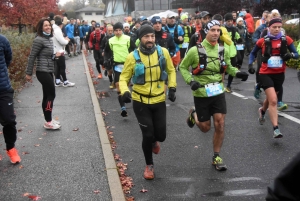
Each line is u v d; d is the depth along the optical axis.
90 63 18.44
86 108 8.33
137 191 4.30
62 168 4.93
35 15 17.84
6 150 5.41
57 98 9.48
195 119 5.09
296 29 17.05
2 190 4.31
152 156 4.93
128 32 11.16
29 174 4.75
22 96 9.69
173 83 4.64
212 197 4.11
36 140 6.10
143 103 4.52
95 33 12.88
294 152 5.37
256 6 20.25
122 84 4.52
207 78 4.76
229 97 9.24
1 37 4.81
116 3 52.81
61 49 10.72
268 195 1.75
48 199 4.08
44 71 6.43
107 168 4.87
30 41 14.76
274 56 6.00
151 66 4.45
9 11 16.86
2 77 4.83
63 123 7.11
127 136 6.43
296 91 9.45
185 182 4.50
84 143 5.93
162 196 4.16
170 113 7.91
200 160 5.20
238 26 13.52
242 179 4.53
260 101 8.66
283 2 19.22
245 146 5.69
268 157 5.22
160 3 42.12
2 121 4.91
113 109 8.49
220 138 4.83
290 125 6.66
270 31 5.98
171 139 6.16
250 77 12.23
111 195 4.14
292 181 1.65
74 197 4.12
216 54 4.72
